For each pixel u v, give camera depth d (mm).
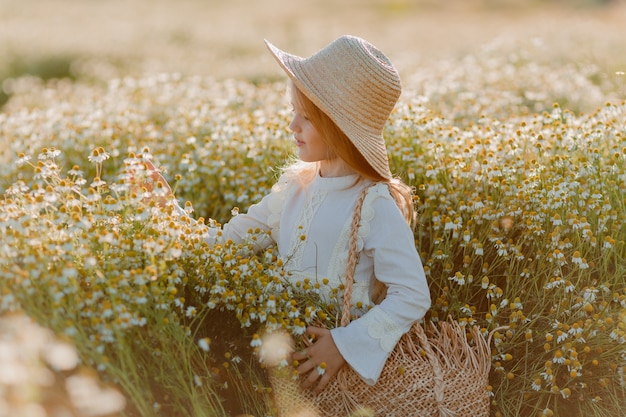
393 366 2436
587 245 3137
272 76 10297
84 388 1849
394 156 3893
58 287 2115
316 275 2594
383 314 2438
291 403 2420
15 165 4156
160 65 11828
